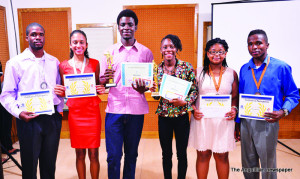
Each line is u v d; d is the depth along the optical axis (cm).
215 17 328
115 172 181
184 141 191
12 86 166
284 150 319
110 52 184
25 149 171
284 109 157
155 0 352
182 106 181
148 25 358
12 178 245
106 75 173
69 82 170
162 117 190
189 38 358
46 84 172
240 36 326
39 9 359
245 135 170
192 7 350
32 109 163
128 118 180
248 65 170
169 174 199
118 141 181
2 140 304
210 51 165
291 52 319
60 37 366
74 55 185
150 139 376
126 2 355
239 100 163
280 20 315
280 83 160
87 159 293
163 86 175
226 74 170
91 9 358
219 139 169
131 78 168
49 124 174
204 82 171
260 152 164
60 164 281
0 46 343
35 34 164
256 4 316
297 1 307
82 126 182
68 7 358
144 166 273
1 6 343
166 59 181
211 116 168
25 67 167
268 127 160
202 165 182
